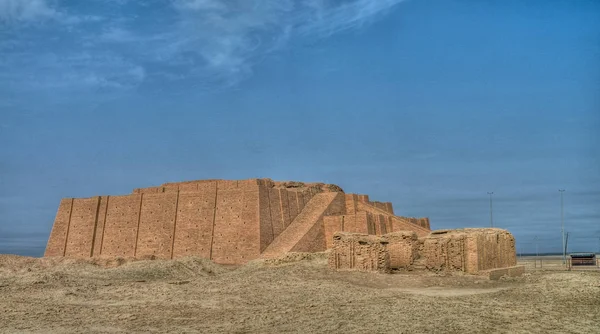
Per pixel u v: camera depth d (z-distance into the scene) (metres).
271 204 64.44
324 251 61.75
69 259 53.62
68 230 79.06
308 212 68.50
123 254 72.44
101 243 75.50
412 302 29.42
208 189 67.06
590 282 35.44
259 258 59.50
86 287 35.91
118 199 75.75
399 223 68.81
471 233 44.38
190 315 26.00
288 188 72.00
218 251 63.62
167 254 67.88
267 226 62.81
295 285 37.50
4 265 45.25
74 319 24.83
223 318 25.08
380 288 37.25
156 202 71.50
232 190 64.94
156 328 22.78
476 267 42.19
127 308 28.09
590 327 22.72
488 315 25.41
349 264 45.47
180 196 69.31
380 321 23.97
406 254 46.47
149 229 70.94
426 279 40.56
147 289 35.50
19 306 28.19
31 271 41.38
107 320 24.61
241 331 22.06
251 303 29.80
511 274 45.78
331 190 77.06
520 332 21.70
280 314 26.02
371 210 70.69
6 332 21.89
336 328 22.53
